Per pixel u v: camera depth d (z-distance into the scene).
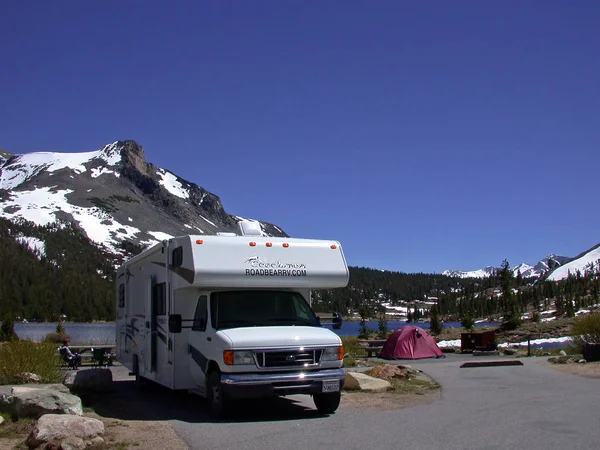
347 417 9.90
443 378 15.27
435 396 12.20
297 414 10.28
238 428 9.05
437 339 42.00
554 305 96.56
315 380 9.75
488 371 16.81
